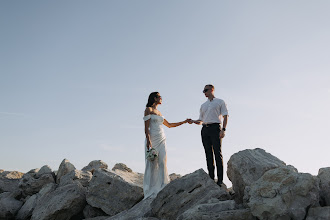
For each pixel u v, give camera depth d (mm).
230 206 5395
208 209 5359
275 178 4973
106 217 7836
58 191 8898
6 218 9445
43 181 10500
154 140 7703
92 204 8180
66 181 9664
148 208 6676
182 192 6266
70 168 10703
